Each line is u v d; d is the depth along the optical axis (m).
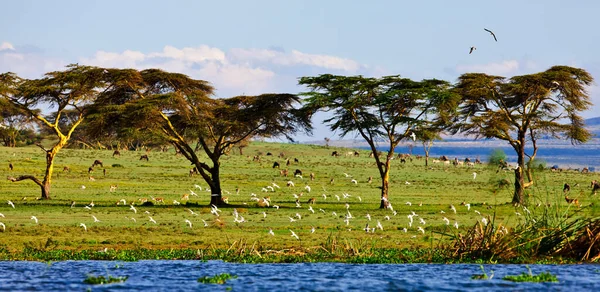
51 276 33.19
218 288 30.53
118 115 72.44
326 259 38.81
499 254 37.97
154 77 74.75
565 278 32.44
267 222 56.25
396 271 34.69
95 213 61.53
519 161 77.62
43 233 48.12
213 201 71.50
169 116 74.00
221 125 73.12
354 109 73.25
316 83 74.69
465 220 58.22
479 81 76.06
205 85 76.38
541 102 78.75
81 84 74.31
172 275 33.56
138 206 69.00
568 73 76.06
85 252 40.16
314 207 70.44
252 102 75.44
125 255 39.22
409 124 70.50
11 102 74.38
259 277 33.09
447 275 33.44
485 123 76.38
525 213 39.31
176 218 58.66
